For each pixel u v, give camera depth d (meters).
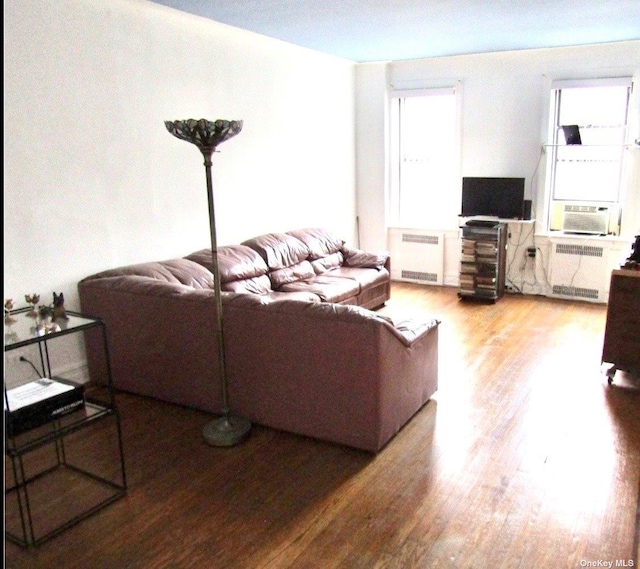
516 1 3.97
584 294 6.08
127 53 4.07
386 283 5.96
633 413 3.46
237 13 4.29
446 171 6.74
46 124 3.60
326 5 4.06
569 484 2.72
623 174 5.80
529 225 6.26
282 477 2.83
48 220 3.68
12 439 2.35
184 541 2.37
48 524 2.50
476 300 6.17
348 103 6.75
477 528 2.41
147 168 4.34
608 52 5.62
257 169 5.44
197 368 3.46
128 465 2.97
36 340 2.46
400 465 2.91
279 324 3.06
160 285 3.55
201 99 4.74
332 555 2.26
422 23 4.64
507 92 6.16
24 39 3.42
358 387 2.93
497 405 3.59
